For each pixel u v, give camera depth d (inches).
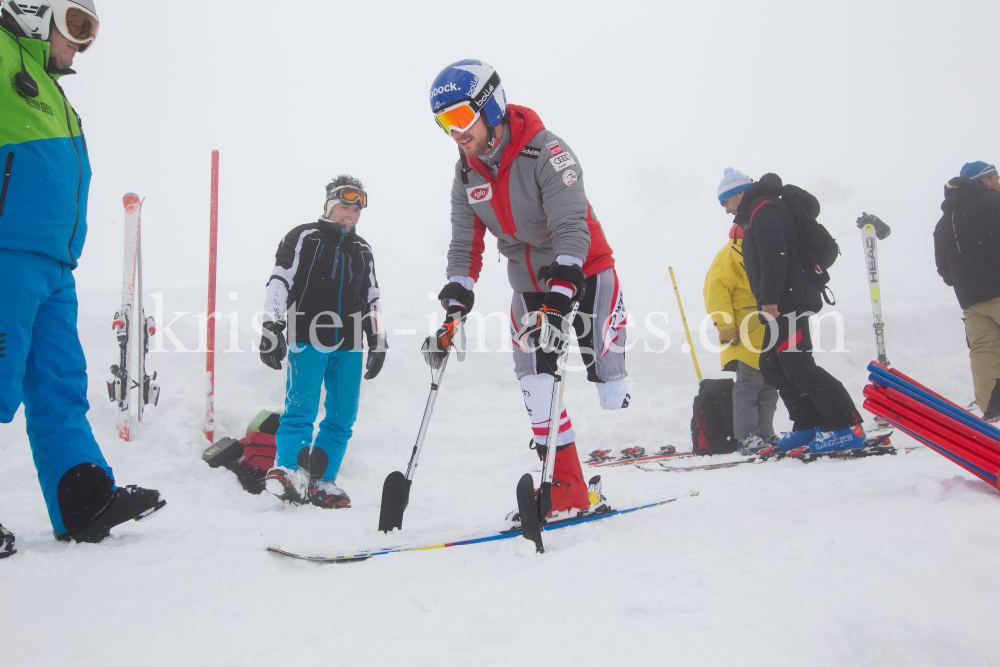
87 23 82.4
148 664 42.5
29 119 75.2
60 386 80.7
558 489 82.0
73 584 62.1
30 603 56.6
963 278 172.6
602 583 52.6
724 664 34.9
